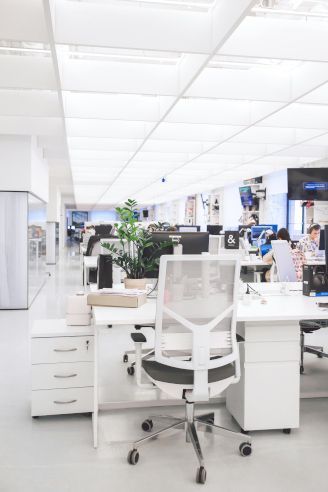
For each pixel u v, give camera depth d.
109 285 4.13
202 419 3.19
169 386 2.74
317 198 7.05
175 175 13.48
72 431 3.21
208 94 5.48
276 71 5.63
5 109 6.12
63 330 3.44
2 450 2.92
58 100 6.16
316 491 2.48
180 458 2.84
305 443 3.06
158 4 4.14
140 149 8.77
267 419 3.16
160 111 6.49
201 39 4.16
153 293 3.86
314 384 4.23
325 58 4.42
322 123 7.09
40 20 3.84
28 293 7.99
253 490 2.49
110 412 3.54
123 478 2.60
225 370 2.80
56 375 3.37
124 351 5.19
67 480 2.57
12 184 7.66
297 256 5.91
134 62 5.29
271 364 3.16
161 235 4.05
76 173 12.92
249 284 4.73
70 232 41.94
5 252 7.85
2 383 4.18
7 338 5.88
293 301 3.70
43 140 8.45
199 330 2.69
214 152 9.27
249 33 4.27
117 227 4.05
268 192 14.41
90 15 3.95
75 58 5.23
